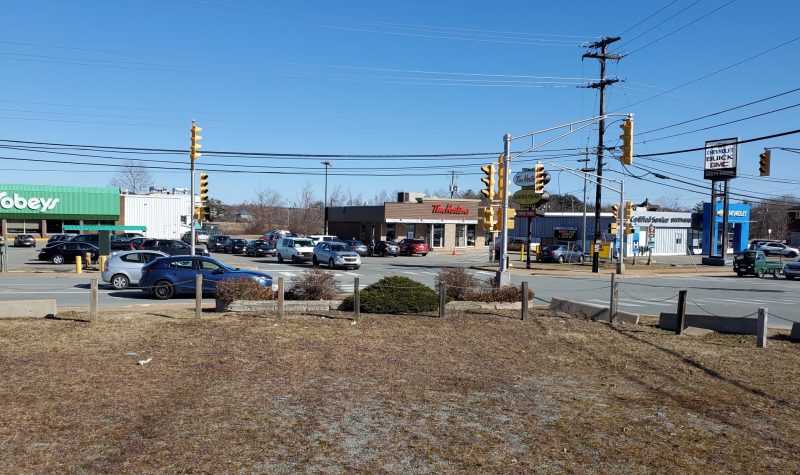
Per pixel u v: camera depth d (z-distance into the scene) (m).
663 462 6.38
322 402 8.21
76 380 8.90
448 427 7.34
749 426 7.71
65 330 12.76
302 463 6.04
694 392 9.34
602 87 38.69
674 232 70.38
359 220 72.00
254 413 7.62
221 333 12.88
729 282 34.97
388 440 6.81
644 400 8.81
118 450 6.21
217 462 5.98
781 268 41.41
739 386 9.79
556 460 6.35
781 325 17.62
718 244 63.16
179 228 74.00
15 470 5.62
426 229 71.31
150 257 23.39
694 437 7.22
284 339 12.43
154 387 8.68
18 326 13.06
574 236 65.38
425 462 6.18
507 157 22.73
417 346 12.24
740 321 14.80
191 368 9.88
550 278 35.47
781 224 97.94
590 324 15.80
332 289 17.78
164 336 12.42
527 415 7.93
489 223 22.92
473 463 6.19
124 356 10.56
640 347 12.89
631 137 22.38
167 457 6.06
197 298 14.75
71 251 38.56
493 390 9.14
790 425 7.79
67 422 7.05
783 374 10.71
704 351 12.62
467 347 12.34
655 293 27.19
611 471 6.10
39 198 64.06
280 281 14.94
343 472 5.85
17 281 26.05
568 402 8.61
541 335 13.98
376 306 16.30
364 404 8.18
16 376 9.01
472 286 18.84
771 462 6.46
